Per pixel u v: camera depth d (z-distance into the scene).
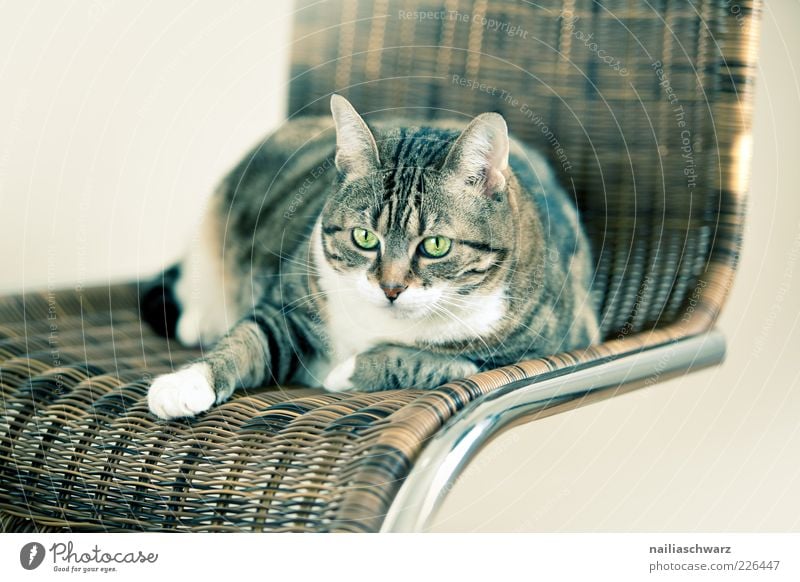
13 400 1.18
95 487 1.07
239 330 1.40
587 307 1.57
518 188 1.56
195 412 1.14
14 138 1.83
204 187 1.82
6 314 1.49
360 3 1.79
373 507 0.89
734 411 1.66
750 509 1.48
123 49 1.88
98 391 1.23
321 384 1.46
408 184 1.47
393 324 1.47
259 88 1.87
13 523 1.08
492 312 1.49
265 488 0.98
